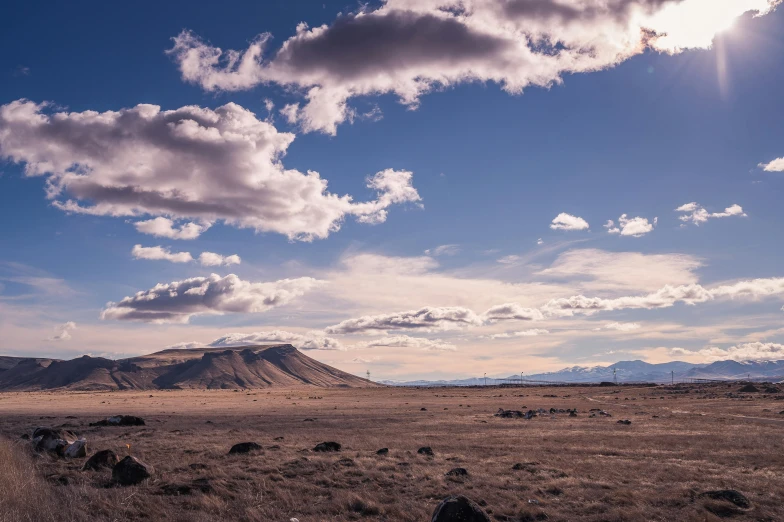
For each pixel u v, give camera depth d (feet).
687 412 248.93
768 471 82.79
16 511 45.98
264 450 98.78
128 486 64.85
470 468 82.89
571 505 60.54
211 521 49.55
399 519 53.06
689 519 54.03
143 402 386.11
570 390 570.05
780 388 452.35
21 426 155.53
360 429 160.25
